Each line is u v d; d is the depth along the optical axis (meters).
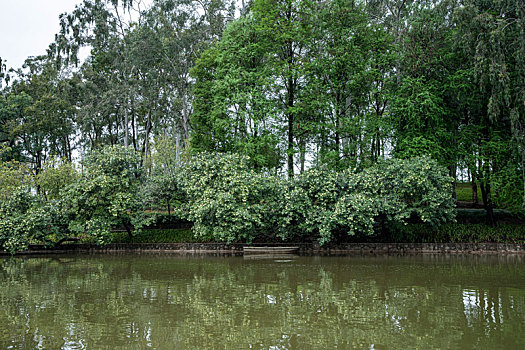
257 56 26.20
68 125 39.31
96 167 23.36
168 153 33.03
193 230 22.62
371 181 20.55
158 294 11.95
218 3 35.66
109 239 23.27
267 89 25.59
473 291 11.77
